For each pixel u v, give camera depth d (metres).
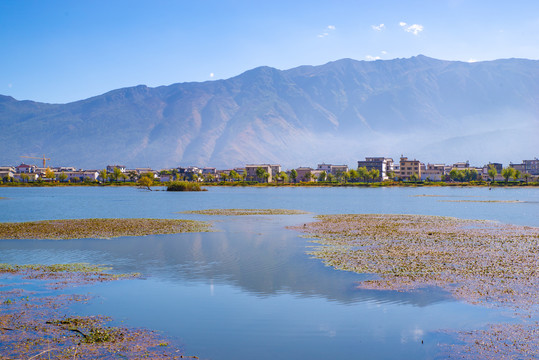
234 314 25.39
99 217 80.88
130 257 41.06
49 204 119.88
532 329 22.69
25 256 41.56
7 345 20.75
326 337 22.22
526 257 39.22
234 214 86.25
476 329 22.89
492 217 79.31
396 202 128.12
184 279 32.91
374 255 40.81
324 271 35.00
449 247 44.84
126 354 20.16
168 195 178.25
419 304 26.67
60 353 20.06
